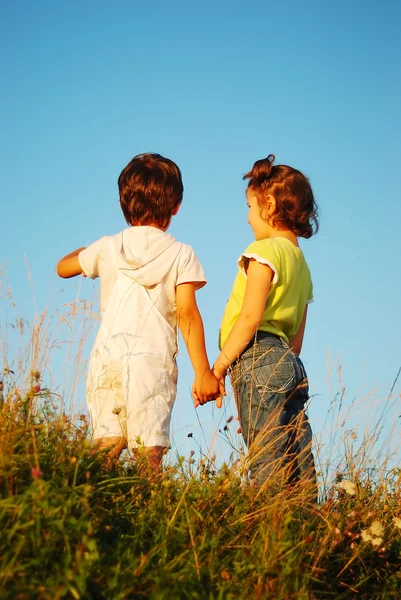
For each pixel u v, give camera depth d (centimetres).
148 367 337
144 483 290
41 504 227
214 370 352
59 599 204
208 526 274
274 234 393
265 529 273
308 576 257
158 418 331
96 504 256
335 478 340
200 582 240
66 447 282
